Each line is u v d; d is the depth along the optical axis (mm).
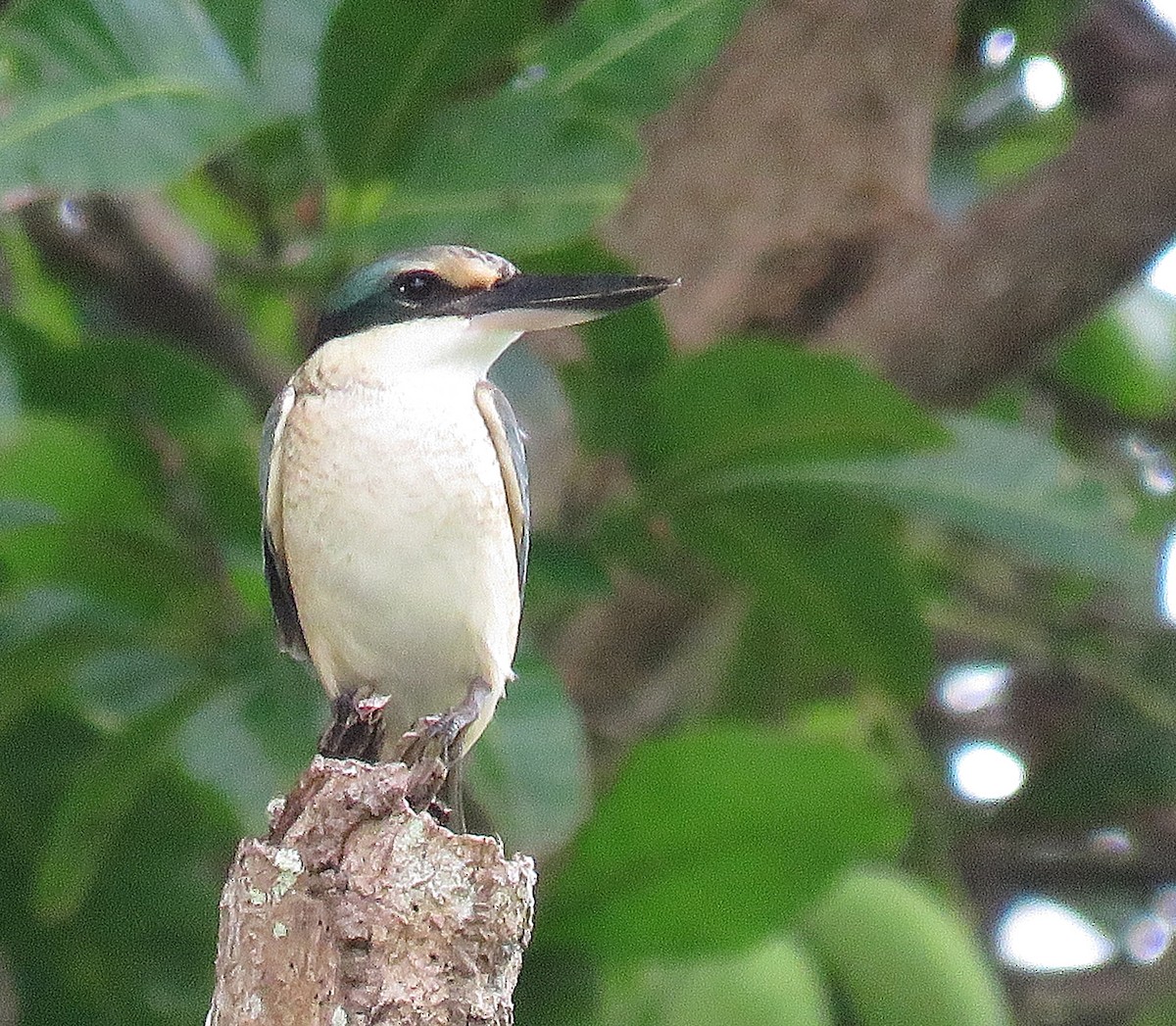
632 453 10086
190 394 10250
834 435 9711
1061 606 12672
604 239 11523
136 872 10625
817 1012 10375
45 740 10664
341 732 8672
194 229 10789
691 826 10219
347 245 9602
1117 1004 12094
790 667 12508
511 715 9578
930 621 12352
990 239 11516
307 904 6156
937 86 11648
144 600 10078
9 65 9023
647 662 11797
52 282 11328
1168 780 12484
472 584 8617
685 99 11703
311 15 10328
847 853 10219
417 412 8672
